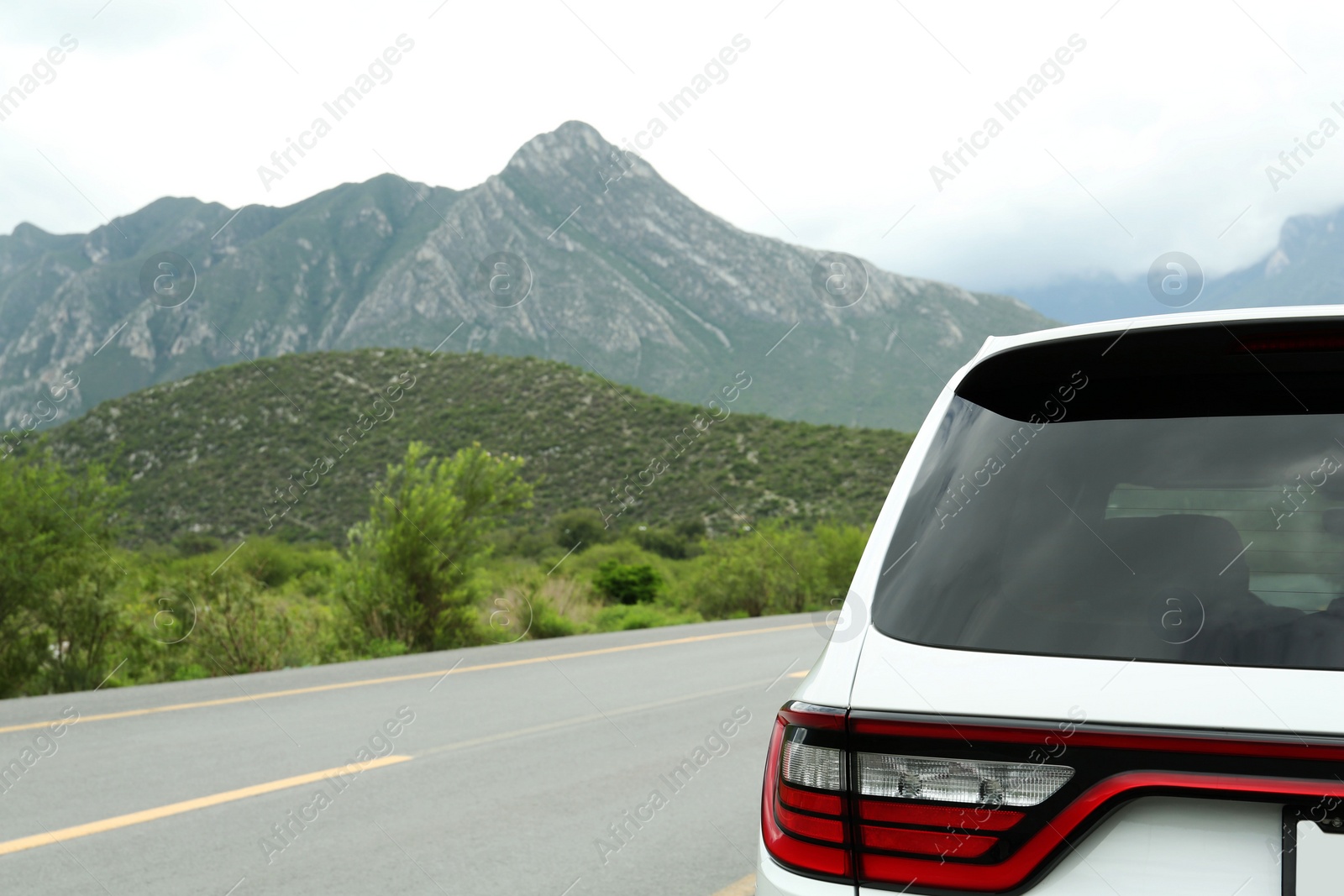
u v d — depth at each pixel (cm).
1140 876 153
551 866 491
